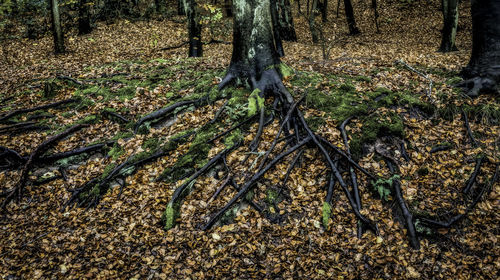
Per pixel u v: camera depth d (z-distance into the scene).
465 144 6.28
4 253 5.48
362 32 24.52
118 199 6.32
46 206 6.45
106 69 10.97
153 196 6.20
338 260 4.93
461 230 5.12
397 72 8.73
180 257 5.18
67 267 5.15
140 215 5.93
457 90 7.33
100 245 5.49
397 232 5.21
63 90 9.58
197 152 6.69
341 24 27.11
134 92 8.91
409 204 5.45
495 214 5.19
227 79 8.04
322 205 5.68
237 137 6.86
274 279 4.77
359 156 6.18
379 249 5.01
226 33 21.08
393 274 4.69
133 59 13.10
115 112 8.20
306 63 10.59
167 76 9.64
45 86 9.51
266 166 6.07
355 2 32.12
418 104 7.10
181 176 6.43
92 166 7.11
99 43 18.08
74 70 11.29
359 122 6.72
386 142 6.45
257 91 7.39
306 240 5.25
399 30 24.17
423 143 6.43
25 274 5.09
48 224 6.04
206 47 18.22
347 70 9.26
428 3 27.22
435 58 11.36
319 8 27.83
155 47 17.58
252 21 7.63
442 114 6.93
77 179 6.89
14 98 9.45
